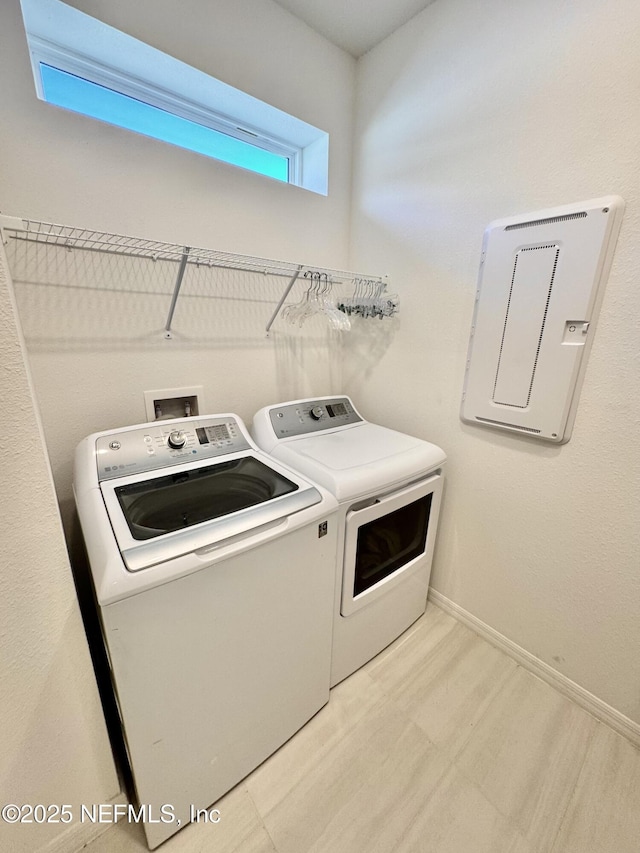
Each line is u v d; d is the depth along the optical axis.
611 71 1.02
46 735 0.86
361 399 2.08
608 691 1.30
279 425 1.59
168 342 1.50
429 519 1.58
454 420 1.62
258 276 1.69
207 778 1.03
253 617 1.00
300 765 1.18
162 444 1.27
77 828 0.97
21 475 0.72
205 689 0.95
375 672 1.50
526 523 1.44
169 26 1.26
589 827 1.04
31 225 1.12
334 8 1.49
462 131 1.40
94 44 1.23
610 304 1.11
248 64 1.46
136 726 0.85
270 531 0.98
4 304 0.64
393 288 1.79
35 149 1.10
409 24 1.52
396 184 1.70
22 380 0.69
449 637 1.68
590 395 1.19
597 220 1.08
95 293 1.29
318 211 1.83
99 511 0.96
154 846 0.98
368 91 1.75
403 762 1.19
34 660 0.81
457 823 1.04
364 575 1.37
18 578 0.75
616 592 1.24
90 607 1.41
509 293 1.32
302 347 1.95
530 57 1.17
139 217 1.32
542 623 1.46
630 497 1.16
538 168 1.21
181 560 0.83
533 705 1.38
